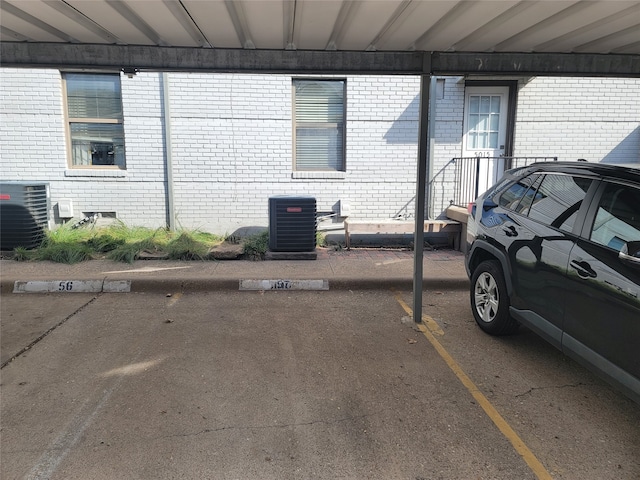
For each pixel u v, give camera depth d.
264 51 4.70
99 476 2.76
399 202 9.30
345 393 3.74
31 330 5.07
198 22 3.89
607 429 3.26
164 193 9.05
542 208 4.20
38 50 4.56
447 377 4.02
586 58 4.95
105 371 4.11
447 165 9.27
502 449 3.03
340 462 2.90
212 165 8.99
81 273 6.91
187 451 2.99
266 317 5.52
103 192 9.00
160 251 8.09
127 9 3.69
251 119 8.93
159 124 8.86
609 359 3.14
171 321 5.36
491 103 9.38
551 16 3.86
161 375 4.04
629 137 9.49
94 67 4.60
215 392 3.75
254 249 8.01
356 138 9.09
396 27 4.07
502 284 4.62
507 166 9.49
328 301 6.14
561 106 9.34
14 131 8.80
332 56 4.75
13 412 3.44
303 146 9.26
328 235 9.27
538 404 3.59
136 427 3.25
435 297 6.36
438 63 4.86
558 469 2.84
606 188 3.55
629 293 2.98
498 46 4.71
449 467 2.86
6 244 8.02
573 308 3.49
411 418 3.39
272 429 3.24
